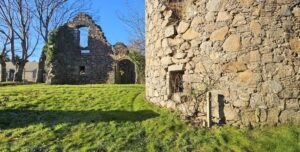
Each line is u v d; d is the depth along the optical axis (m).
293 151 5.46
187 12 7.98
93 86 14.93
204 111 7.27
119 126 7.34
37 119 8.45
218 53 7.12
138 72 22.78
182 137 6.48
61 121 8.01
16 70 26.50
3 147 6.62
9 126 8.02
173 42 8.29
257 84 6.57
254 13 6.71
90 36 24.62
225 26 7.06
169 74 8.39
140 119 7.77
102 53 24.34
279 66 6.44
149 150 6.11
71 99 10.80
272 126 6.36
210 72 7.23
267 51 6.54
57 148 6.44
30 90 12.93
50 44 22.41
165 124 7.17
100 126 7.41
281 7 6.56
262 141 5.91
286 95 6.36
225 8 7.09
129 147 6.29
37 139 6.96
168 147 6.15
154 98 9.15
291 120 6.27
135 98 10.46
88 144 6.55
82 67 24.80
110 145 6.41
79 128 7.40
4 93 11.91
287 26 6.48
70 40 23.95
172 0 8.66
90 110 9.10
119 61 24.19
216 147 5.92
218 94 7.03
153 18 9.40
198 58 7.54
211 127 6.90
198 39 7.59
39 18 27.45
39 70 25.72
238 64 6.81
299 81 6.32
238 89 6.77
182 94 7.86
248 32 6.74
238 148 5.77
